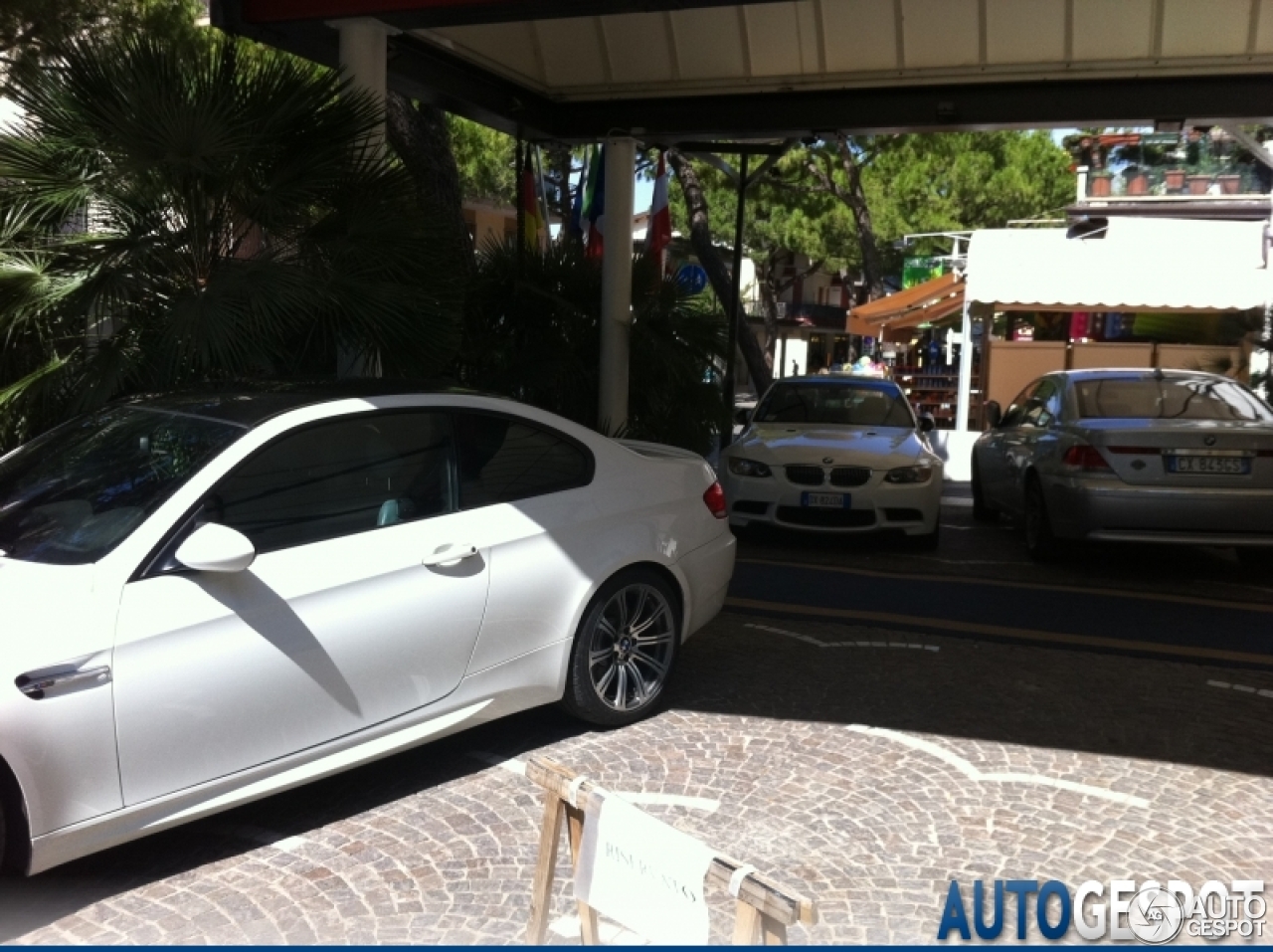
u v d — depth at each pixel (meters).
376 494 4.41
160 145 6.32
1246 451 8.41
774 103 10.52
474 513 4.65
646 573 5.28
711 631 7.09
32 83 6.61
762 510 9.76
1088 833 4.27
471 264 9.99
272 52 7.46
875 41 9.65
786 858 4.01
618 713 5.21
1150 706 5.76
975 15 9.19
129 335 6.36
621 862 2.62
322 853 4.03
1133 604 8.09
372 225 6.92
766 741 5.14
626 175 10.83
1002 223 29.38
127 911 3.62
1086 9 8.98
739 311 16.98
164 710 3.65
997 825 4.32
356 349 6.86
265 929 3.51
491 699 4.66
